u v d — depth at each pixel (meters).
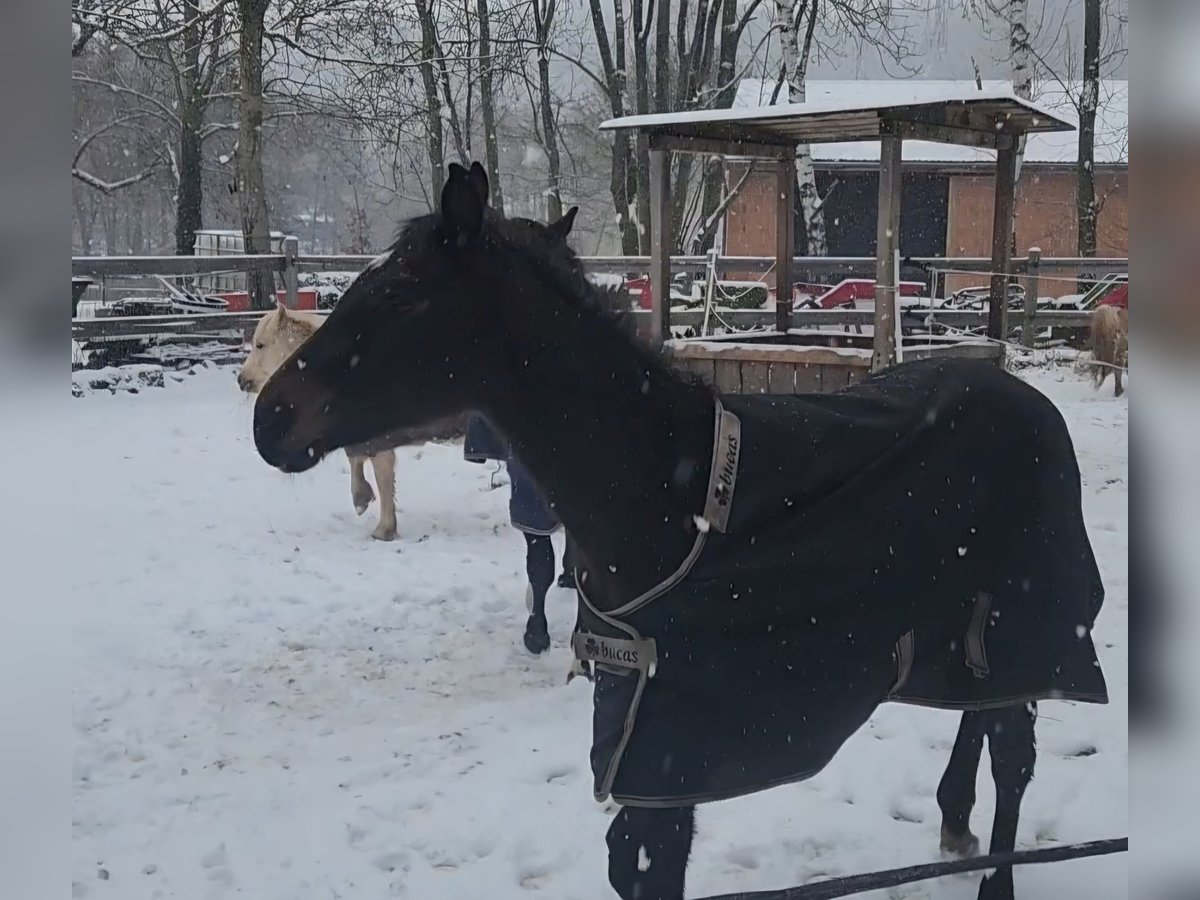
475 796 3.75
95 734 4.27
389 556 6.64
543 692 4.70
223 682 4.79
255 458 9.09
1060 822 3.53
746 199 25.33
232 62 22.91
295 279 13.41
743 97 27.14
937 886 3.22
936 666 2.65
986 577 2.70
